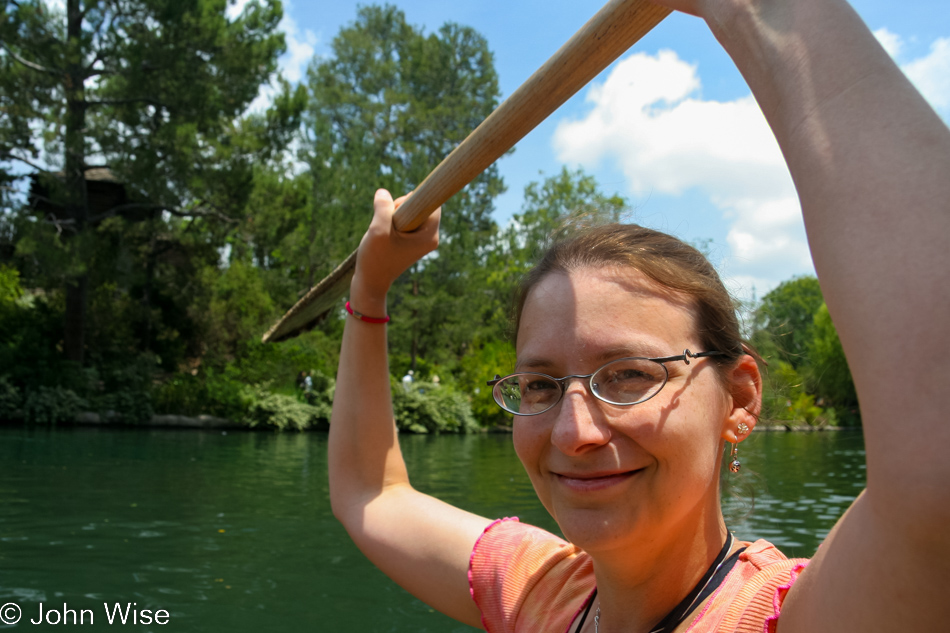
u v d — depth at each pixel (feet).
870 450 1.41
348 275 5.10
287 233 62.64
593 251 2.82
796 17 1.65
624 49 2.48
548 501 2.83
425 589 3.92
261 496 23.00
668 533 2.70
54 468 28.27
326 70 134.10
